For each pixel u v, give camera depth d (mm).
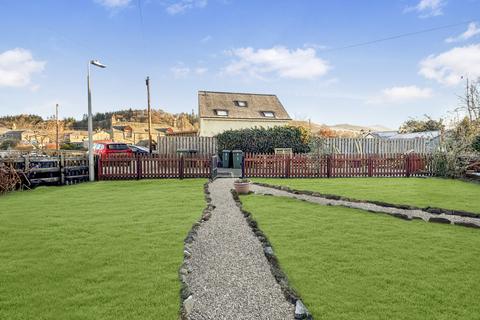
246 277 4195
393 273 4207
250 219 6945
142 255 4754
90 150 14203
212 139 25406
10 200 9180
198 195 10039
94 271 4164
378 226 6531
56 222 6559
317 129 51344
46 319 3055
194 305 3463
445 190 11586
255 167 16031
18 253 4781
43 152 25922
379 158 16656
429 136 25375
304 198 9930
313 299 3539
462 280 4012
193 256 4938
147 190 11188
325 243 5434
